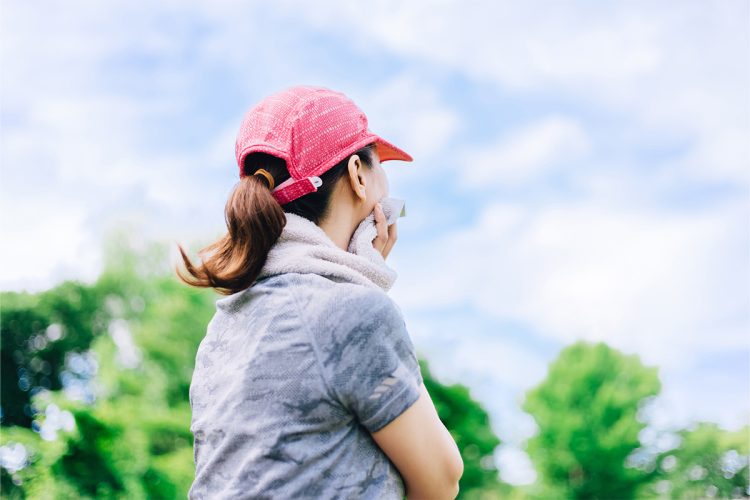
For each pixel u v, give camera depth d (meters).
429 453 1.09
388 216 1.34
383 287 1.25
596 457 28.16
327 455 1.06
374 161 1.34
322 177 1.27
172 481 11.79
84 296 28.78
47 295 28.98
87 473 10.41
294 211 1.26
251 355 1.11
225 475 1.09
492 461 27.69
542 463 28.73
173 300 18.02
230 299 1.21
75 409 10.45
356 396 1.07
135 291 24.36
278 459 1.05
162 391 17.33
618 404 28.94
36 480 10.12
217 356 1.20
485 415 27.61
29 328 28.89
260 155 1.26
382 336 1.09
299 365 1.08
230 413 1.10
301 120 1.25
